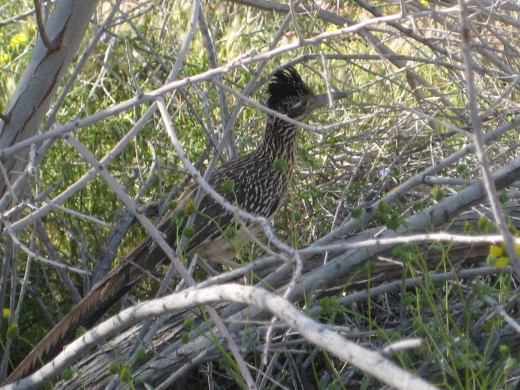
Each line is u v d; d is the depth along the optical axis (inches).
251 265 231.9
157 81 468.4
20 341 424.8
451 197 303.3
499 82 470.6
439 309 306.5
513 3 439.2
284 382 351.9
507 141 436.1
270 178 429.1
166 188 474.9
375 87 524.4
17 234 379.2
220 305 346.0
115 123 499.5
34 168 267.6
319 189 437.1
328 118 515.5
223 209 401.4
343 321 370.3
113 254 407.8
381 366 158.9
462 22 200.2
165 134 490.6
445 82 525.0
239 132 513.3
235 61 282.2
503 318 266.1
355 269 307.3
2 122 327.6
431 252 337.4
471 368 251.9
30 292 434.9
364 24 281.3
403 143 481.7
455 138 462.0
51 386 342.0
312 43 284.4
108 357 343.3
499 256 273.3
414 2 427.5
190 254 414.0
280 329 308.7
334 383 277.0
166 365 321.7
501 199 290.5
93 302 342.3
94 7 323.6
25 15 421.1
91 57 516.4
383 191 439.5
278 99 449.4
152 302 233.8
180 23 565.0
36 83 323.3
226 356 249.4
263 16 557.0
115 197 472.4
